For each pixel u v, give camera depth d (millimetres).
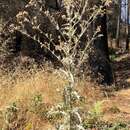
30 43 12422
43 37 12727
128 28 37188
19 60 11266
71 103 4719
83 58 5004
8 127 6730
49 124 6949
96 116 6754
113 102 9914
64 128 4676
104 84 12609
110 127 6922
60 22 12383
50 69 9953
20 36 12297
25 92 7742
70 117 4688
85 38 11883
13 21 11844
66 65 4773
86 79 10469
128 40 36438
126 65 21531
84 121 6602
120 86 13133
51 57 12406
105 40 13578
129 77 16312
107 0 5180
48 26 12633
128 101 10406
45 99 7781
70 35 4832
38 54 12477
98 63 12664
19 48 12273
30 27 12242
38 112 7199
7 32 11445
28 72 9344
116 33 39281
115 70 19406
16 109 7047
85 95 9141
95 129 6676
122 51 34250
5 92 7660
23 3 12266
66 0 4840
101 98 9992
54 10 12703
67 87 4711
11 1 12148
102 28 13273
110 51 33125
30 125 6875
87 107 7398
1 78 8617
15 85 8250
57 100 7707
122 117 8000
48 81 8516
